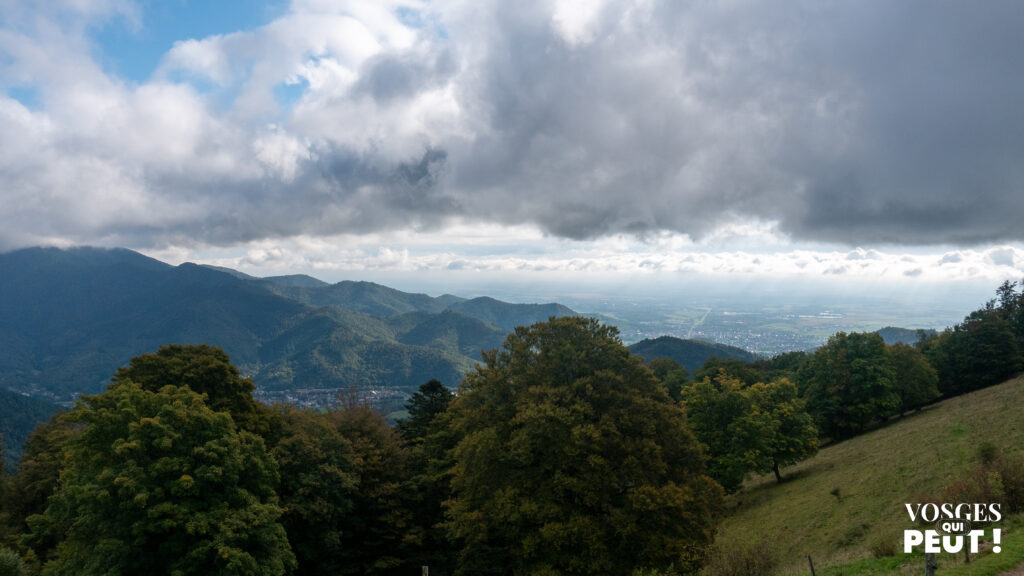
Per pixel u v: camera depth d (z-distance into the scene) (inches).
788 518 1203.2
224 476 868.0
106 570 764.0
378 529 1200.8
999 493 679.1
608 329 1008.2
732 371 2564.0
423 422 1558.8
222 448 870.4
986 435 1172.5
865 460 1454.2
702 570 794.8
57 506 871.7
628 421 846.5
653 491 741.9
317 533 1111.6
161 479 829.2
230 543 808.3
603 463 773.9
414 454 1343.5
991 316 2593.5
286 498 1090.1
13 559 749.3
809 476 1579.7
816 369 2287.2
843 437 2266.2
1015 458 949.2
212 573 781.3
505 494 807.7
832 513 1107.9
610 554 748.0
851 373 2142.0
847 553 796.6
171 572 752.3
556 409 794.8
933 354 2731.3
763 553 808.3
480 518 866.8
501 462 887.1
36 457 1477.6
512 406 922.7
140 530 762.8
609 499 789.2
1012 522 625.9
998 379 2464.3
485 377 1020.5
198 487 822.5
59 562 858.1
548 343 982.4
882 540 741.3
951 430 1347.2
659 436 884.6
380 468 1262.3
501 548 1146.7
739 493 1727.4
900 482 1104.2
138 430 852.0
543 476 833.5
